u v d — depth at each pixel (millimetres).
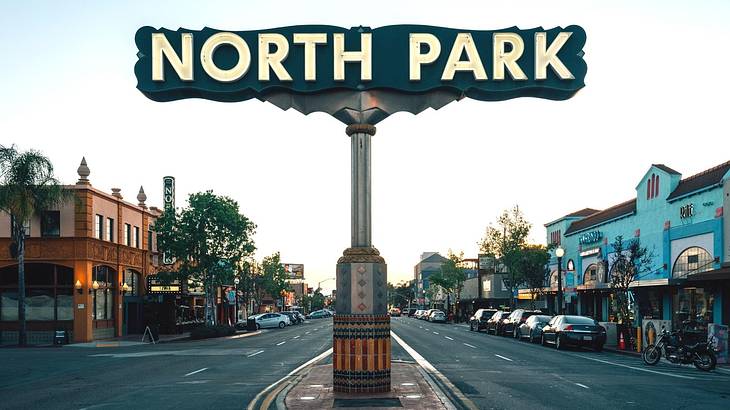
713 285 29859
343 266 12992
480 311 50250
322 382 15133
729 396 14078
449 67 13219
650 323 26234
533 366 20875
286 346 31922
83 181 38906
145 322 46656
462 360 22938
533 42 13414
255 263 74500
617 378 17469
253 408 12422
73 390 15898
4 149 34938
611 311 41250
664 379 17328
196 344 35406
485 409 12250
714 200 30328
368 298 12906
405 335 41906
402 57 13375
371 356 12883
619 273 33156
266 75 13242
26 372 20688
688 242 32594
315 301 171125
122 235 44312
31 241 38219
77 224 38438
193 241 44594
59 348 33031
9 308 38625
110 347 33719
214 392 14820
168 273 45406
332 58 13344
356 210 13094
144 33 13336
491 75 13352
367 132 13289
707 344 20203
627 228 39969
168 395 14539
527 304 66000
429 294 127250
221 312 64812
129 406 13086
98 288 40812
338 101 13406
